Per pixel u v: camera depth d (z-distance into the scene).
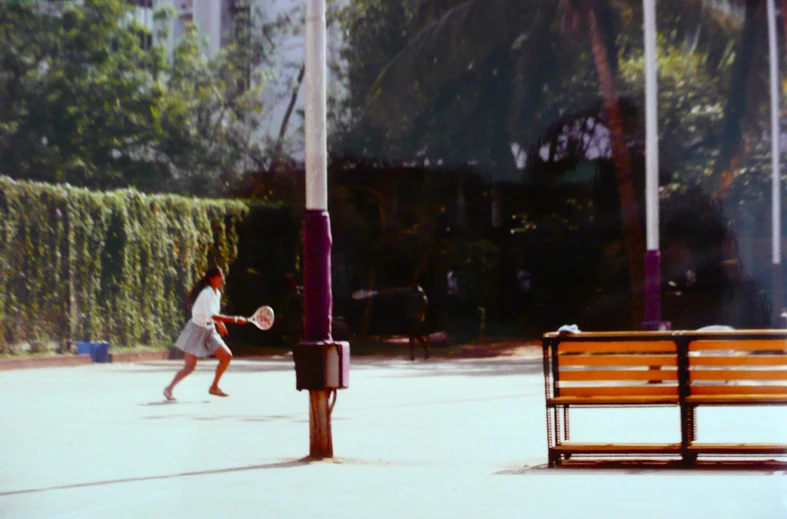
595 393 10.61
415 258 42.56
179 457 11.07
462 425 14.08
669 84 45.28
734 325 46.94
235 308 35.09
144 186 46.47
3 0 43.22
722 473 9.85
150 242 31.34
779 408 15.47
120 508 8.12
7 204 26.84
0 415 15.41
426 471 10.10
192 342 17.98
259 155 53.09
